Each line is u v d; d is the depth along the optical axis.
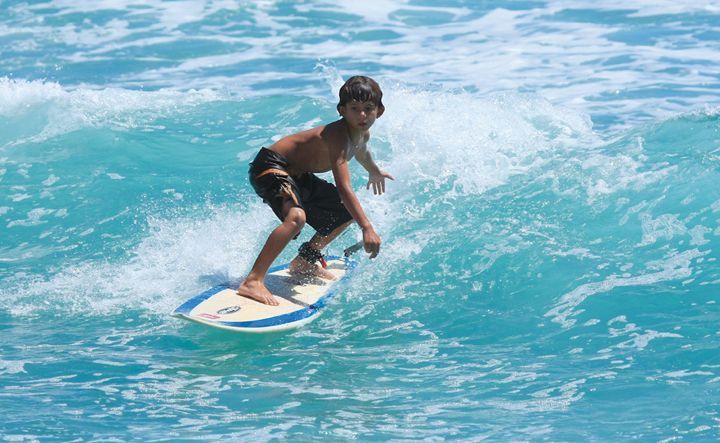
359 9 57.91
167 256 25.47
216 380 18.61
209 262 25.00
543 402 17.16
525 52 48.41
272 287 23.05
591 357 19.08
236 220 27.27
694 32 50.03
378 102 21.70
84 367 19.23
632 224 24.66
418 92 35.44
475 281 23.27
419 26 54.56
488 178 28.45
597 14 54.53
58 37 53.56
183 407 17.27
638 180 26.53
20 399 17.55
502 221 25.69
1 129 34.84
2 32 54.50
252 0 59.41
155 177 30.42
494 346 20.08
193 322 21.80
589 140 31.20
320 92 43.22
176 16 57.31
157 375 18.86
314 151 22.28
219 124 35.44
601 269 22.86
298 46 51.41
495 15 55.91
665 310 20.80
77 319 22.12
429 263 24.27
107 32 54.47
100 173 30.88
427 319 21.72
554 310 21.52
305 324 21.55
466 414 16.78
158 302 23.00
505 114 33.22
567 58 46.97
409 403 17.36
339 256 24.98
